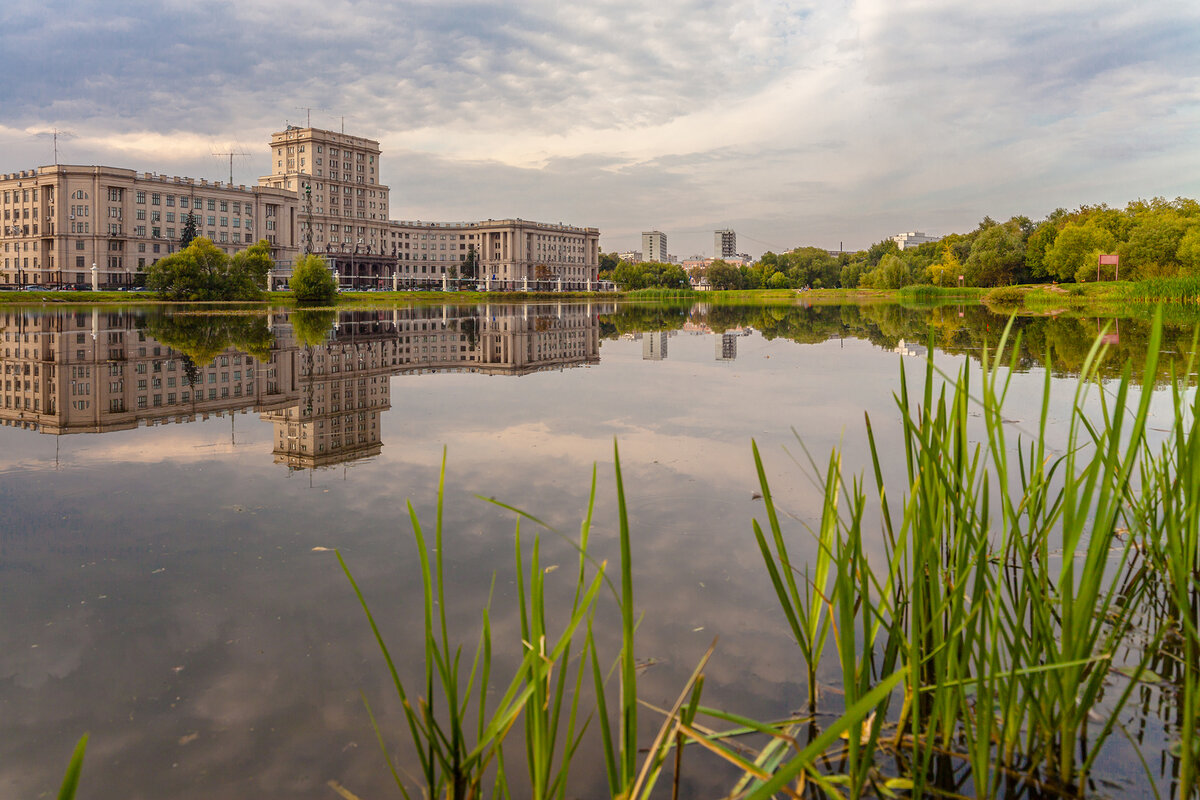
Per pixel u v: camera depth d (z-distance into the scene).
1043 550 2.43
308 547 3.97
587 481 5.20
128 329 23.53
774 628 3.04
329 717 2.46
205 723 2.42
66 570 3.67
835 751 2.26
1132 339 15.95
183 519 4.43
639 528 4.21
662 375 11.51
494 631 3.01
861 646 2.86
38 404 9.01
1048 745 2.11
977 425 6.85
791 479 5.22
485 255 127.31
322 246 101.44
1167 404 7.75
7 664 2.78
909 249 110.88
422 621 3.10
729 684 2.60
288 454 6.17
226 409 8.57
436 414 8.06
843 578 1.75
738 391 9.57
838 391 9.51
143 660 2.81
